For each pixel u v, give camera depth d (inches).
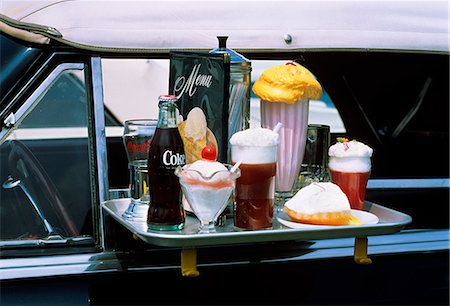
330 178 73.6
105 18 72.6
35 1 70.7
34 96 71.8
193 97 66.7
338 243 77.8
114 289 69.9
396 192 86.8
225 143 65.1
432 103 96.5
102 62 76.7
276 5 78.3
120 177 75.7
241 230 64.2
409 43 82.1
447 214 85.2
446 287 81.4
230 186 61.6
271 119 69.7
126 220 66.8
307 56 88.0
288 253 75.4
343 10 80.1
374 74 93.6
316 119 94.1
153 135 65.1
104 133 74.1
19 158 74.7
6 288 67.4
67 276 68.9
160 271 71.0
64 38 70.9
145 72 81.0
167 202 63.0
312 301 75.7
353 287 77.2
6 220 71.9
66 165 75.0
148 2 74.4
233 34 76.4
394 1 81.8
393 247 80.4
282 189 71.9
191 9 75.5
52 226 72.2
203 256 72.9
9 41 70.7
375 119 95.5
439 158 93.6
